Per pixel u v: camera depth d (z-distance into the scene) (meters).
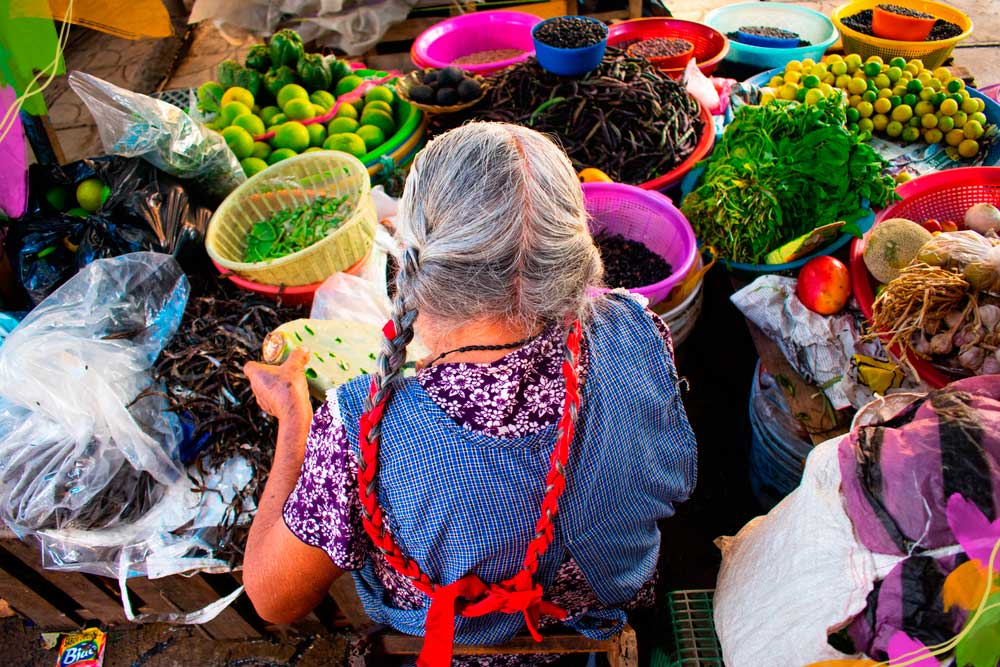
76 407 1.63
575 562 1.09
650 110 2.76
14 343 1.66
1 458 1.63
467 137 0.84
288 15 4.12
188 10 5.05
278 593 1.15
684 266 2.19
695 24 3.50
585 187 2.48
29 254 2.14
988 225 2.03
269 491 1.25
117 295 1.89
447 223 0.81
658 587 2.23
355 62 3.91
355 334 1.79
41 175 2.27
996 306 1.60
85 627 2.22
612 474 1.03
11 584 1.96
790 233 2.32
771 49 3.42
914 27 3.22
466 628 1.19
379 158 2.87
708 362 2.79
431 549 0.98
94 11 2.18
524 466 0.93
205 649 2.19
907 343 1.73
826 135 2.29
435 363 0.93
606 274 2.44
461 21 3.67
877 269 2.00
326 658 2.14
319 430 0.99
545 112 2.80
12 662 2.18
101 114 2.12
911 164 2.77
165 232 2.19
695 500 2.42
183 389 1.84
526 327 0.89
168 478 1.74
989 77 3.92
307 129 2.96
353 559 1.06
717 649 1.53
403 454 0.93
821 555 1.11
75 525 1.66
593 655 1.59
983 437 0.97
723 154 2.57
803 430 1.99
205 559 1.74
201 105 3.11
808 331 2.00
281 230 2.43
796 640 1.14
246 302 2.17
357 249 2.26
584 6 4.20
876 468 1.05
